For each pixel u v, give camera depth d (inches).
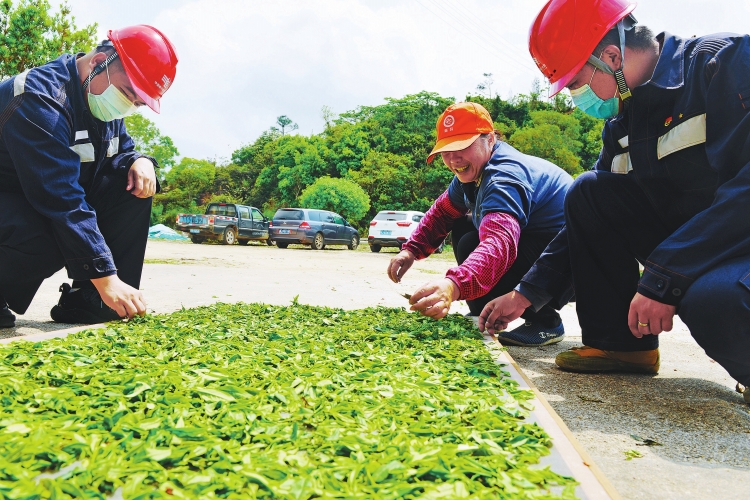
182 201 1758.1
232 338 99.0
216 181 1876.2
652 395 88.7
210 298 192.9
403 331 109.8
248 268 355.6
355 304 192.9
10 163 109.7
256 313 130.6
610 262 98.7
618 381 97.5
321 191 1220.5
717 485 56.8
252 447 50.4
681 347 135.8
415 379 74.7
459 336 105.5
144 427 53.9
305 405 64.9
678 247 73.6
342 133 1742.1
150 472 44.9
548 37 85.4
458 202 139.3
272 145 1935.3
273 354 86.3
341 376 75.2
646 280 75.5
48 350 82.9
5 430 51.5
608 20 80.8
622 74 82.7
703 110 77.7
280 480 44.6
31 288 118.9
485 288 103.0
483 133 117.6
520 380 79.4
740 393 90.7
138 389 63.7
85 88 107.1
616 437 70.0
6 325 123.4
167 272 294.2
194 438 52.3
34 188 100.7
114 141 123.0
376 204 1402.6
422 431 55.1
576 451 53.3
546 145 1364.4
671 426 74.3
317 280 284.7
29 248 110.4
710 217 72.3
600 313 101.8
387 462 47.5
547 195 123.1
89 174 117.6
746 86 71.7
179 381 68.2
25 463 45.3
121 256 129.0
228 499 41.3
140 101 109.4
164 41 109.3
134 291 107.4
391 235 688.4
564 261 106.8
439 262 520.7
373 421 58.1
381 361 84.3
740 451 65.8
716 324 70.2
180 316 121.2
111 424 54.5
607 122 98.2
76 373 71.8
